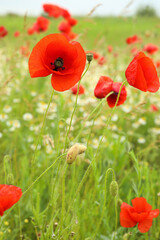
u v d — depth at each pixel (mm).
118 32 5090
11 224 1108
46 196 1187
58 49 858
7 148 1388
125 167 1376
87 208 1102
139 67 867
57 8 1789
